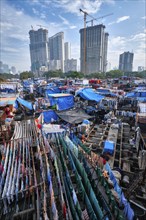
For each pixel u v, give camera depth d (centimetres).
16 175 713
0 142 1088
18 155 892
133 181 830
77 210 550
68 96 2020
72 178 786
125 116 2022
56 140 1211
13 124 1534
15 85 3781
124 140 1402
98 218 551
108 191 663
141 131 1156
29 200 618
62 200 568
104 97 2336
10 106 1705
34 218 554
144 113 1473
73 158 890
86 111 1967
